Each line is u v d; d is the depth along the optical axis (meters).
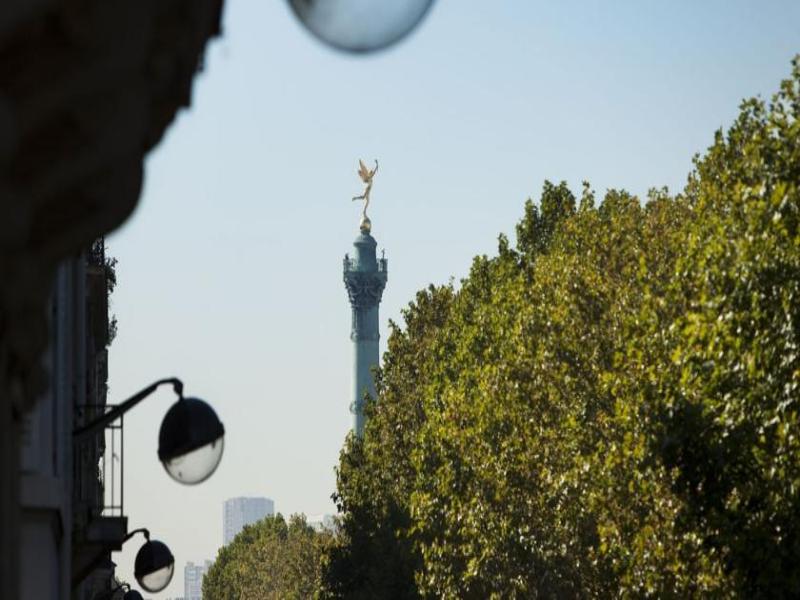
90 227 10.80
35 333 10.95
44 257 10.66
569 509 101.50
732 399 66.50
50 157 9.53
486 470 116.12
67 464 41.59
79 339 55.78
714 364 67.69
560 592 109.06
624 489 86.19
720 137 95.38
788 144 69.81
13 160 9.42
